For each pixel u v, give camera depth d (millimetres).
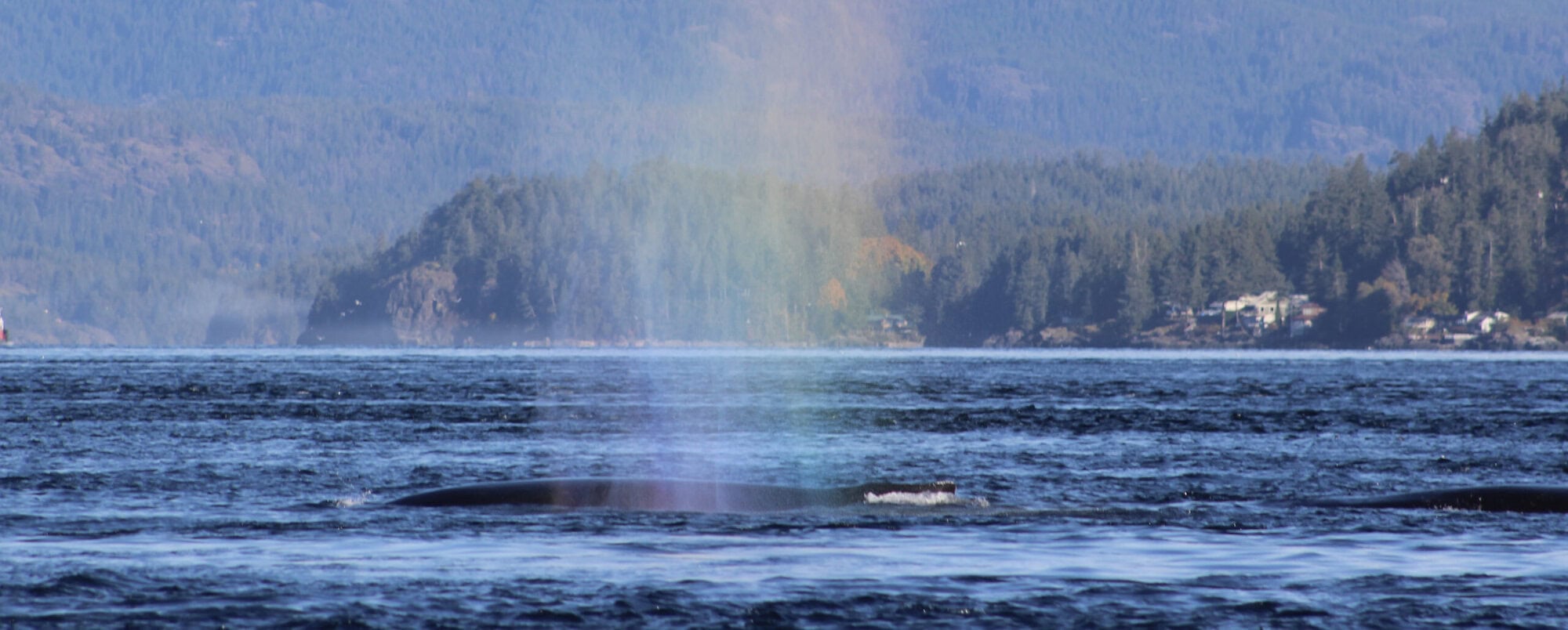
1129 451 183625
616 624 76250
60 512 114188
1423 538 101500
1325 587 85125
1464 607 80188
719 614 78125
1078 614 78562
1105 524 107438
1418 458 172875
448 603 80250
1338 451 184375
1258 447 190750
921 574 88062
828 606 79812
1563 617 77938
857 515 110250
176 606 79062
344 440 194000
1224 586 85250
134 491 128625
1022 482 142250
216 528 104688
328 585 84312
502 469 156125
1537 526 106625
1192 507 118438
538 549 96125
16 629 73875
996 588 84375
